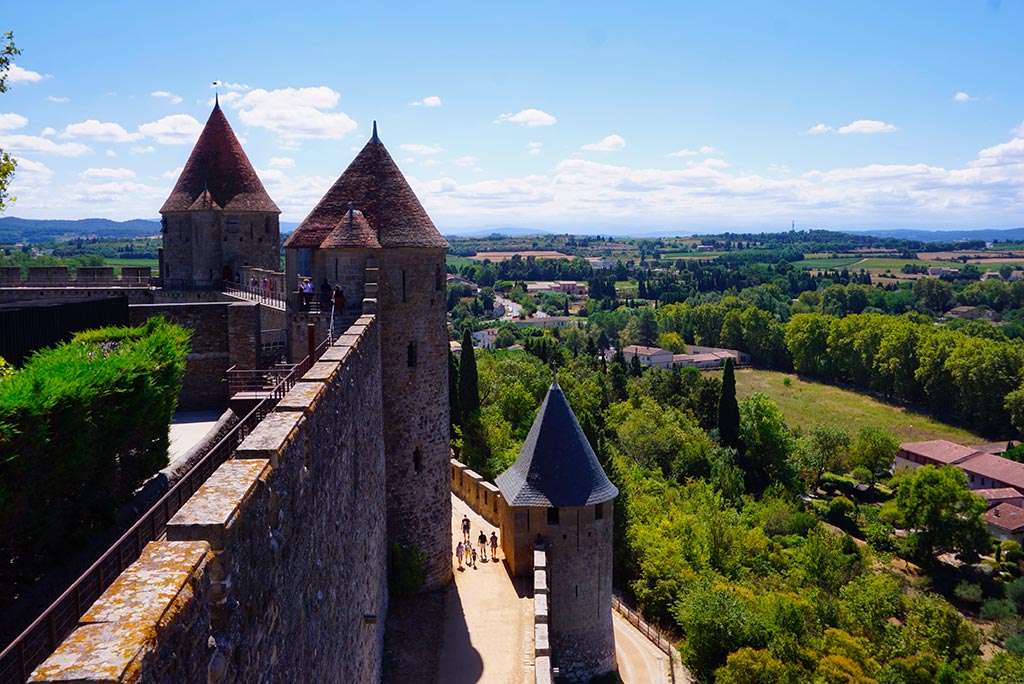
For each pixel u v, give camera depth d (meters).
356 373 19.56
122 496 15.58
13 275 47.56
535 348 111.25
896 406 138.38
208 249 47.91
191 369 28.95
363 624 19.78
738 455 97.06
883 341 142.50
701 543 62.00
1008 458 105.69
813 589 60.16
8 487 11.42
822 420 129.75
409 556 30.67
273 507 9.30
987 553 79.06
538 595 29.83
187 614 6.30
